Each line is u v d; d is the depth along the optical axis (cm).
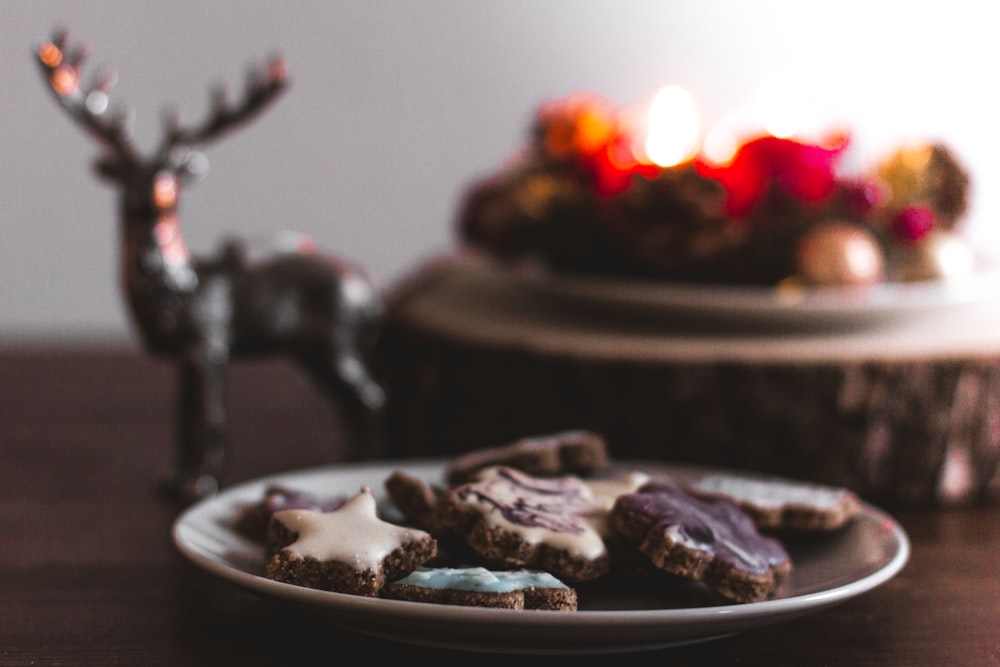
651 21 210
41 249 201
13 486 95
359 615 66
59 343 164
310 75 202
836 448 100
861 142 218
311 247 100
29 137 197
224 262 93
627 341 104
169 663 71
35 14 192
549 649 68
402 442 111
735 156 109
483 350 105
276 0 198
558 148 117
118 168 90
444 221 210
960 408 100
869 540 77
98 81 90
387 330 112
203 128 92
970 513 97
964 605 78
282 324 95
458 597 68
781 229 108
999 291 106
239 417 115
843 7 213
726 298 103
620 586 74
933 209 118
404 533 71
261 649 72
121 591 78
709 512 74
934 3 215
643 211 106
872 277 108
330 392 99
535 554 71
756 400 100
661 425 102
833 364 99
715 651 72
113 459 101
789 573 74
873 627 75
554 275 117
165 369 137
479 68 207
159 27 194
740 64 212
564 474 79
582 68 209
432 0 204
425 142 207
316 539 70
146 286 90
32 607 76
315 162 205
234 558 75
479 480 75
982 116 218
